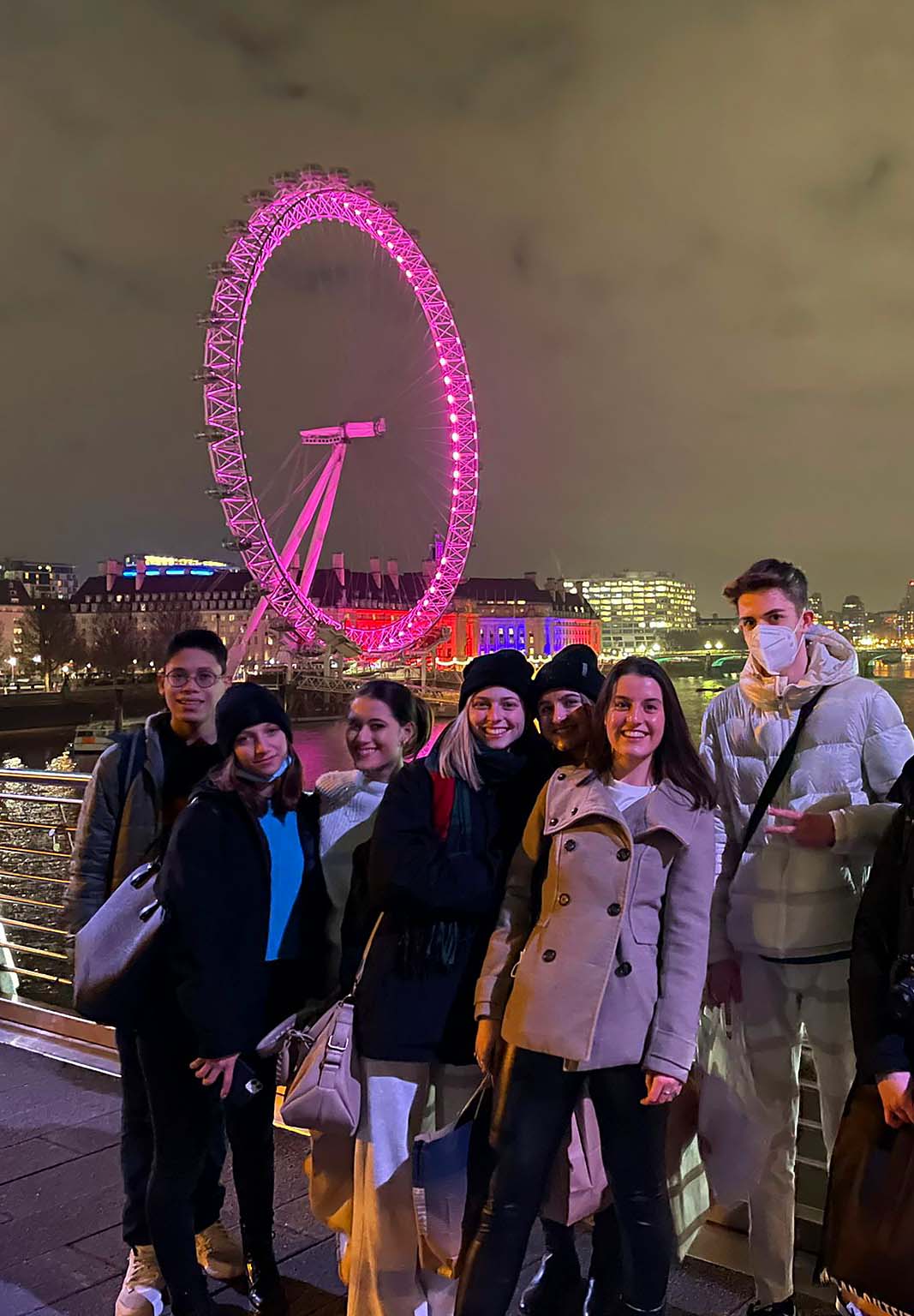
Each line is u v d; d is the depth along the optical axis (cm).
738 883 321
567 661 317
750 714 326
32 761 6388
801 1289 332
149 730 363
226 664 371
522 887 289
